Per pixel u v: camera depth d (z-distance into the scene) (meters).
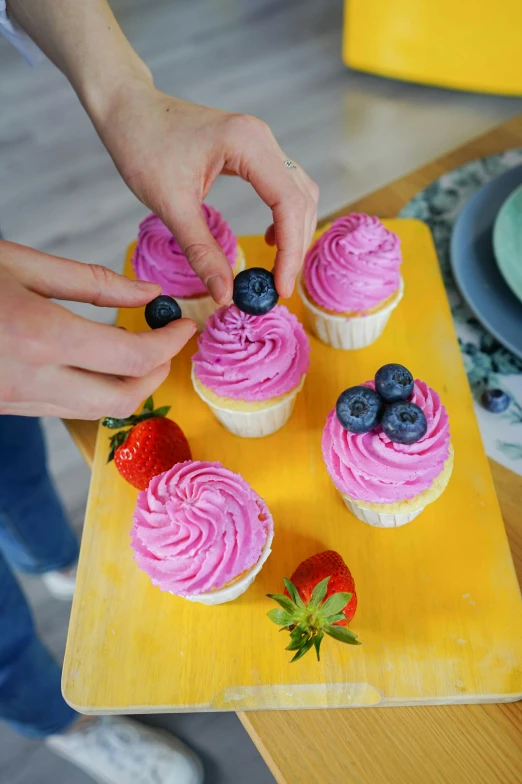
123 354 0.32
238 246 0.53
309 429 0.47
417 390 0.41
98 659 0.39
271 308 0.42
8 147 1.14
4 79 1.26
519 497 0.43
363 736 0.37
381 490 0.40
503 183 0.54
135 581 0.42
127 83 0.44
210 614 0.40
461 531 0.42
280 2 1.34
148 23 1.34
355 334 0.48
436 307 0.51
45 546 0.62
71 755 0.60
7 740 0.64
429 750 0.36
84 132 1.14
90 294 0.34
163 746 0.59
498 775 0.35
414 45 1.05
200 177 0.42
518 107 1.09
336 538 0.42
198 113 0.43
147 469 0.42
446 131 1.06
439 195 0.57
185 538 0.39
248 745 0.61
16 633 0.50
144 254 0.50
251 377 0.44
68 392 0.32
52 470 0.78
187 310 0.50
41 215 1.03
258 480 0.45
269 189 0.42
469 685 0.37
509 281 0.48
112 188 1.05
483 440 0.45
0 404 0.31
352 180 1.01
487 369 0.48
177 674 0.39
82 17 0.44
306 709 0.38
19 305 0.30
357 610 0.40
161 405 0.48
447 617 0.39
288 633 0.39
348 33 1.09
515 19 0.95
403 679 0.38
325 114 1.11
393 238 0.49
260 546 0.40
